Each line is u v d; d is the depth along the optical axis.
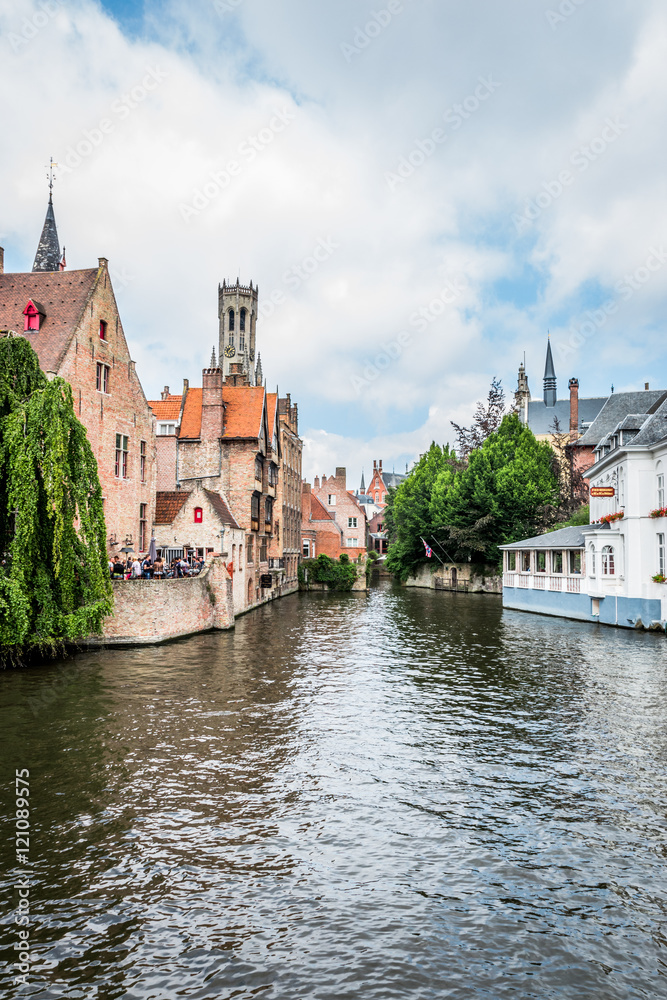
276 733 14.52
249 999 6.55
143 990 6.64
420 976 6.89
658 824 10.27
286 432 56.03
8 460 20.56
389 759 13.02
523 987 6.75
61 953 7.16
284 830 9.98
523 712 16.33
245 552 38.97
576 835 9.92
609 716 15.95
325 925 7.72
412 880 8.68
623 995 6.65
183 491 37.19
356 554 78.81
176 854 9.23
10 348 21.45
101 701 16.78
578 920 7.86
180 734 14.27
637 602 30.19
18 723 14.84
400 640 27.95
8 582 19.53
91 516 21.73
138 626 25.25
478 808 10.82
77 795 11.07
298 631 30.59
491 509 57.03
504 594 44.31
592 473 40.88
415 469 75.94
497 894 8.38
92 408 28.98
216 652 24.20
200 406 41.41
